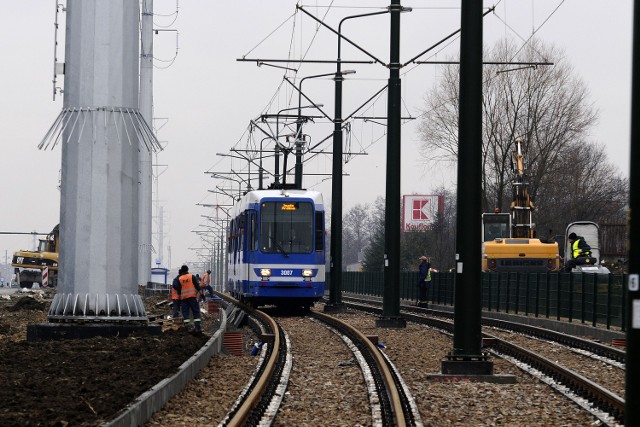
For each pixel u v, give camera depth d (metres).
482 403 41.28
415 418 36.97
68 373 44.28
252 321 96.50
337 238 116.31
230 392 44.41
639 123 24.27
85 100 64.56
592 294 85.62
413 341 73.94
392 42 88.06
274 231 110.00
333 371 52.69
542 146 191.50
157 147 66.31
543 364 53.44
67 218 64.88
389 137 88.75
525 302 105.50
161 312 108.62
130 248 65.38
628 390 24.06
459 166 52.09
